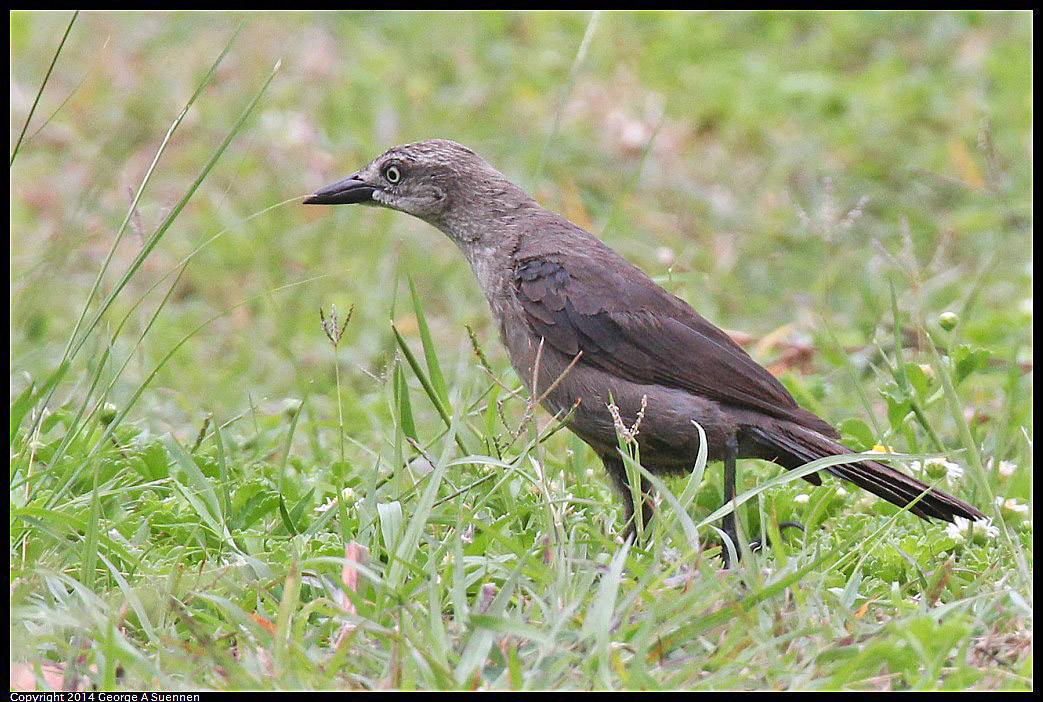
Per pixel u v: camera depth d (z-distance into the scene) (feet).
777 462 33.30
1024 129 61.98
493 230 35.04
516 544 26.12
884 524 29.84
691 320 33.32
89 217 54.08
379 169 36.24
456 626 24.41
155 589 25.29
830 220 42.91
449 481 30.19
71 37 68.54
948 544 29.55
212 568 27.30
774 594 24.80
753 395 32.42
